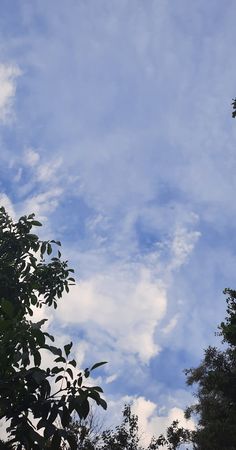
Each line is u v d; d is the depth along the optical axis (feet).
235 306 57.41
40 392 14.38
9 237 28.25
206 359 65.10
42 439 14.29
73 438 14.24
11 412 14.29
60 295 28.37
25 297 25.52
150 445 58.75
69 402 14.15
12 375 14.44
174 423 61.52
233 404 61.16
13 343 14.90
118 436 55.47
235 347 60.64
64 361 14.93
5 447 14.15
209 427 58.08
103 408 14.24
